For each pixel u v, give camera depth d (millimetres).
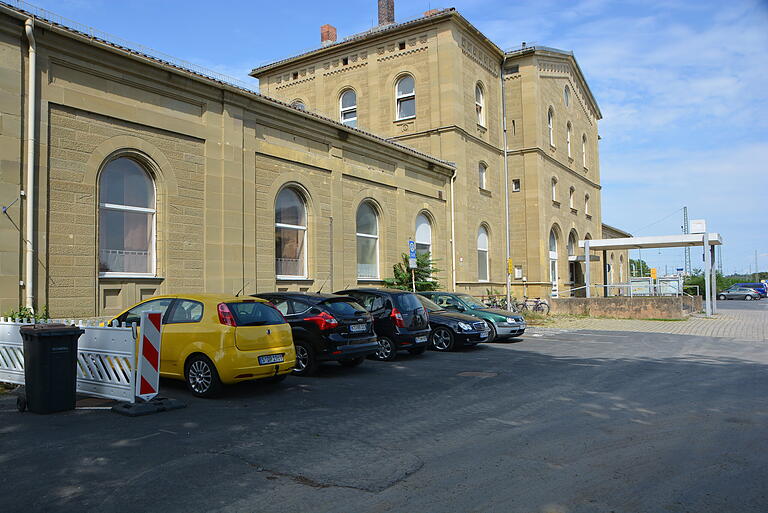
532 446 6094
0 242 10555
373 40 28484
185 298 9086
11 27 10906
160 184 13625
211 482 4977
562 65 36344
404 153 22391
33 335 7363
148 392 7734
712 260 32812
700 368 11648
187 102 14328
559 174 35469
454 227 25875
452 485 4930
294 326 10672
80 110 12062
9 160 10781
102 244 12602
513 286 31828
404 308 13000
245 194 15578
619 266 53906
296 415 7484
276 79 32250
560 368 11688
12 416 7297
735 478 5074
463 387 9555
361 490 4809
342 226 19266
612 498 4629
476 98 29266
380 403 8266
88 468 5305
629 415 7500
